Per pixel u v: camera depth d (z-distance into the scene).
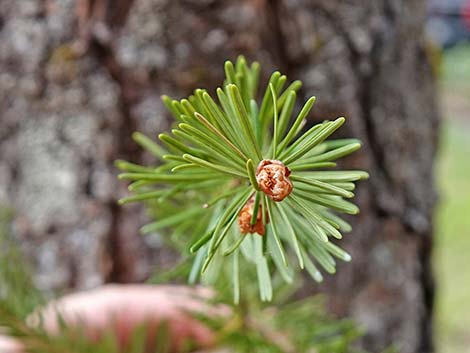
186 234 0.32
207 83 0.49
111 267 0.52
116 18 0.49
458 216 1.76
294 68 0.51
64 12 0.50
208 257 0.23
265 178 0.23
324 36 0.52
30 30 0.50
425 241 0.61
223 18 0.49
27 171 0.52
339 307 0.55
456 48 2.96
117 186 0.51
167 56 0.49
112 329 0.37
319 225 0.23
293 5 0.51
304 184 0.24
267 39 0.50
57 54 0.50
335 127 0.23
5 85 0.51
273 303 0.33
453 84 2.92
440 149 0.73
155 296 0.41
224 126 0.24
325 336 0.38
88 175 0.51
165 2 0.48
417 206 0.60
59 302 0.37
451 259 1.53
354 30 0.53
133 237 0.52
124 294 0.41
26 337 0.33
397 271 0.58
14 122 0.52
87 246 0.52
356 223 0.56
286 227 0.26
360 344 0.57
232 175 0.24
